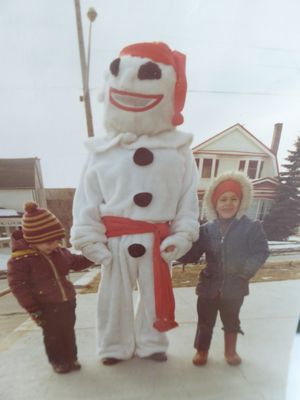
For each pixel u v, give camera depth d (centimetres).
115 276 163
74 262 167
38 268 154
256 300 205
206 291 181
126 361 178
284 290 202
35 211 148
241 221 173
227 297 179
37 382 163
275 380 168
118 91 141
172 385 166
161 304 160
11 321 188
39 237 148
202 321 184
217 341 194
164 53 142
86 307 199
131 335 177
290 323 193
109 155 153
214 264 178
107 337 173
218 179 172
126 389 162
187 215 159
